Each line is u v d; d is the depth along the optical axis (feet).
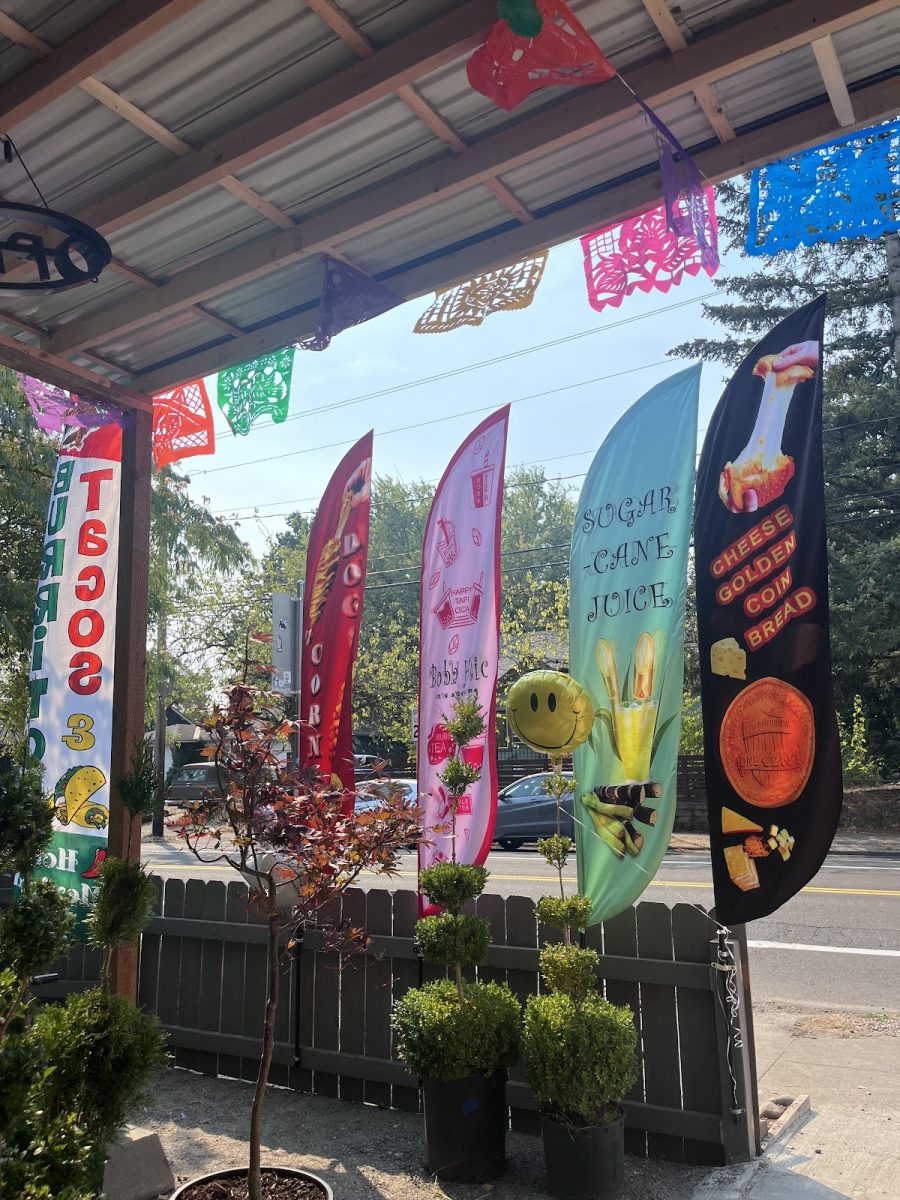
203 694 66.85
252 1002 16.62
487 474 16.55
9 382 41.68
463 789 13.73
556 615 81.61
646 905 13.24
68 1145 6.93
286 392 14.44
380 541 120.88
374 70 9.30
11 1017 6.96
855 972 23.54
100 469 16.89
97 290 13.57
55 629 16.71
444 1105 12.23
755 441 12.69
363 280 12.75
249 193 11.35
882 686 60.44
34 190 11.34
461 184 10.82
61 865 15.64
